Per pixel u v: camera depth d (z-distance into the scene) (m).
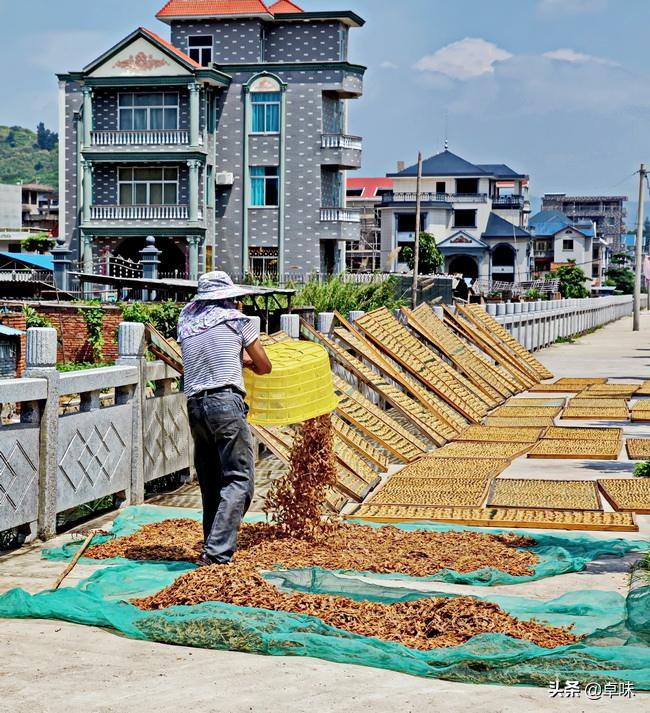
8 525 7.97
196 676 5.28
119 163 46.00
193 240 45.28
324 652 5.59
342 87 46.81
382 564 7.61
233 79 47.16
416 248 35.75
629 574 7.53
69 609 6.23
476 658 5.38
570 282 86.81
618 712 4.82
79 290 38.47
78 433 8.95
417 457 13.22
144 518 9.38
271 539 8.34
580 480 11.62
